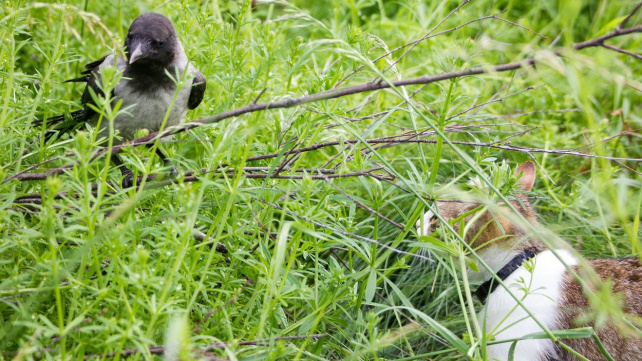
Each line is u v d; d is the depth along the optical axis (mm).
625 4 8750
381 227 7641
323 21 10164
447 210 6336
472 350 4781
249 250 5598
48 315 4703
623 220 5152
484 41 5711
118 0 8031
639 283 5863
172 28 6301
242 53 6738
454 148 4984
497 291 5977
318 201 5941
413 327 5922
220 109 6414
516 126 8258
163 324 4719
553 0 10719
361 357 5672
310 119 6238
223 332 5059
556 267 5953
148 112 6332
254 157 5695
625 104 8094
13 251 4836
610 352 5691
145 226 5094
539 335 4930
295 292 5199
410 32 9883
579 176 8023
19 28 5812
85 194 4219
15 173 5090
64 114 6680
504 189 5496
